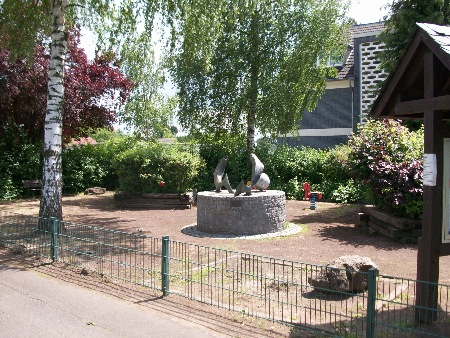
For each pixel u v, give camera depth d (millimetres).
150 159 15828
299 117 18219
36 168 19000
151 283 6371
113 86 19656
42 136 19062
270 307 5457
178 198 15641
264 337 4566
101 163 21453
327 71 18422
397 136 10484
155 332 4719
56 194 10703
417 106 5027
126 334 4676
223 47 17531
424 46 4883
